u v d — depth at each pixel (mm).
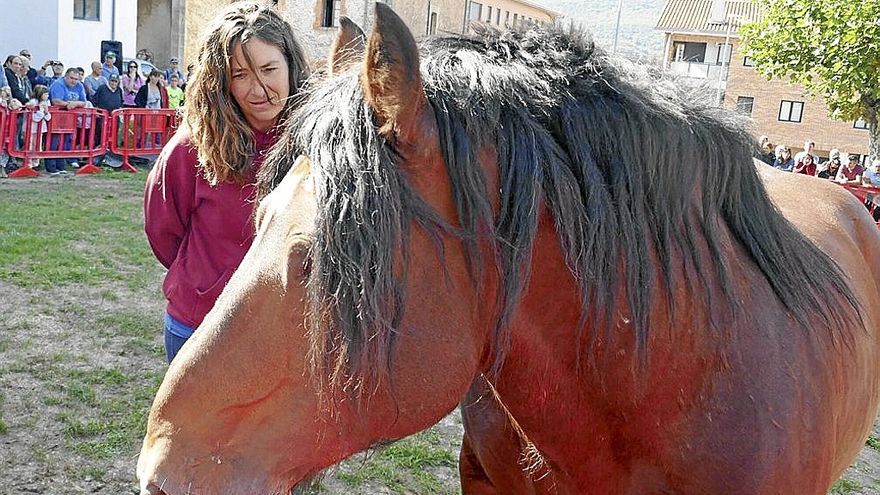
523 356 1398
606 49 1534
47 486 3281
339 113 1200
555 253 1338
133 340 4898
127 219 8188
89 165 11086
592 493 1582
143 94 12414
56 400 4000
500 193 1281
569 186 1323
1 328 4910
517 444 1700
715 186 1525
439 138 1228
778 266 1605
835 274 1815
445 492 3457
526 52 1422
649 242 1408
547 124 1361
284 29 2115
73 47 19453
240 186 2172
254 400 1127
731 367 1469
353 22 1490
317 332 1108
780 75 14703
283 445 1135
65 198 9000
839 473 1950
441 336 1200
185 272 2287
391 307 1143
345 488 3422
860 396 1851
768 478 1445
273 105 2082
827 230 2131
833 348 1669
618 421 1482
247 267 1168
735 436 1446
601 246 1340
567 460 1540
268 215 1208
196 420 1124
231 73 2047
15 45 18391
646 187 1403
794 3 14211
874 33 13148
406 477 3559
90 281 6004
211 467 1112
